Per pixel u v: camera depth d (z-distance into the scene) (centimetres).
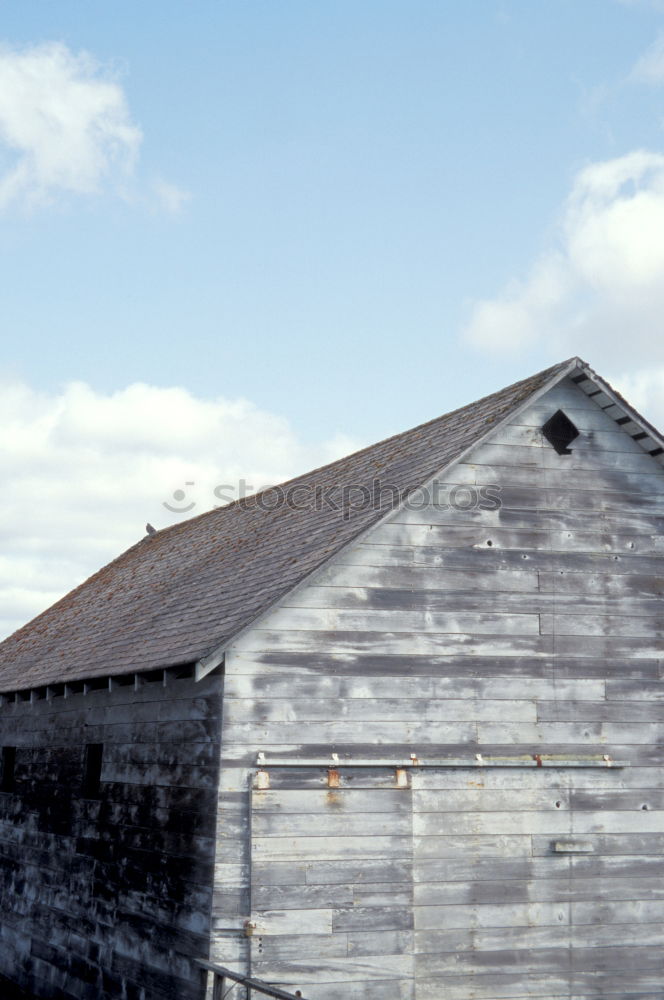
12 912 1823
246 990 1130
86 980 1490
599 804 1316
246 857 1178
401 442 1688
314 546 1346
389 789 1238
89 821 1556
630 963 1284
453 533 1326
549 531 1369
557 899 1276
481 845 1261
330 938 1182
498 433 1373
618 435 1427
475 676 1299
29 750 1870
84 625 2014
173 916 1258
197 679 1175
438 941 1223
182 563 1927
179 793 1287
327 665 1242
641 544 1407
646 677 1371
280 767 1205
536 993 1245
